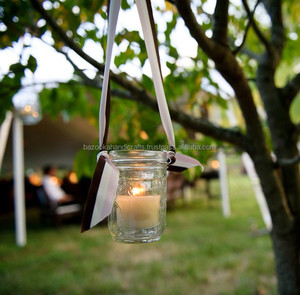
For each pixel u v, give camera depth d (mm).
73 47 947
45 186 6539
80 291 3107
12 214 9016
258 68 1561
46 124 6293
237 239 4805
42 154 9172
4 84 1320
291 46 2150
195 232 5457
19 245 5141
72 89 1686
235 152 1941
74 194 7348
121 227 717
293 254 1366
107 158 676
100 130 704
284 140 1472
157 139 1512
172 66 1597
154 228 729
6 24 1089
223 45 990
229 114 4250
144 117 1520
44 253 4590
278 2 1551
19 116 4422
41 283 3332
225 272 3486
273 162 1328
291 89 1487
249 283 3111
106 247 4789
